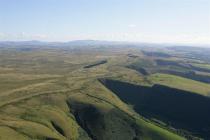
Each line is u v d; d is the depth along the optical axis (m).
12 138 165.62
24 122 192.62
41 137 177.75
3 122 186.62
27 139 170.50
